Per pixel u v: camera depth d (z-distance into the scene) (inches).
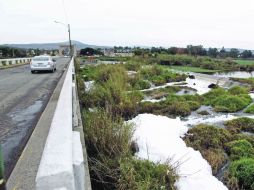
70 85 267.7
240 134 299.9
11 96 415.8
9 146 186.2
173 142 251.1
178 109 405.4
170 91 625.9
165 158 209.0
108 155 188.1
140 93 531.2
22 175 131.4
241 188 193.2
